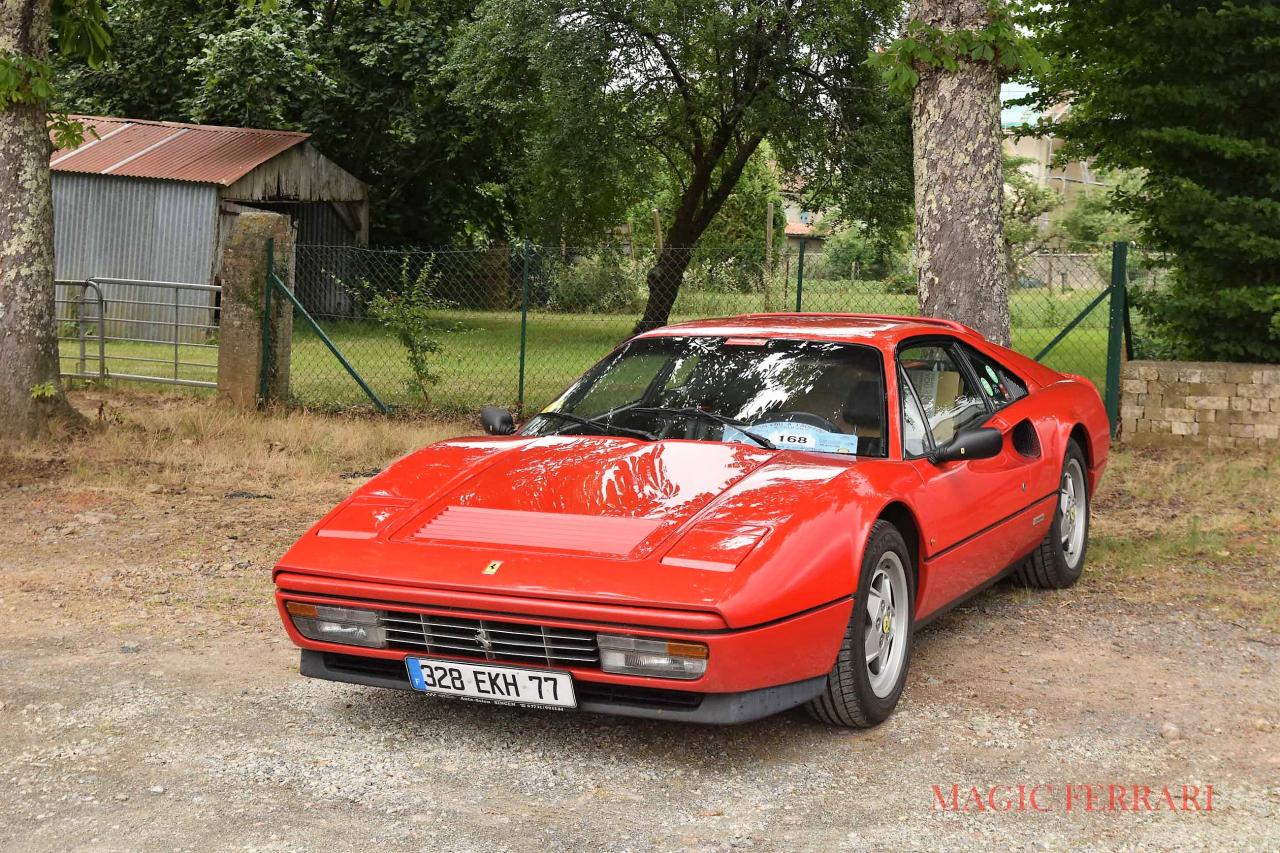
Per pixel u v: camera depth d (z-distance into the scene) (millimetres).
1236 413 10500
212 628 5430
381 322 13273
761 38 20062
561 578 3588
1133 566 6602
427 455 4668
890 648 4266
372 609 3836
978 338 5797
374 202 29891
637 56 20781
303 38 26234
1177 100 10914
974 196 8375
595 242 27531
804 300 17234
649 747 3955
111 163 22250
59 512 7852
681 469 4180
